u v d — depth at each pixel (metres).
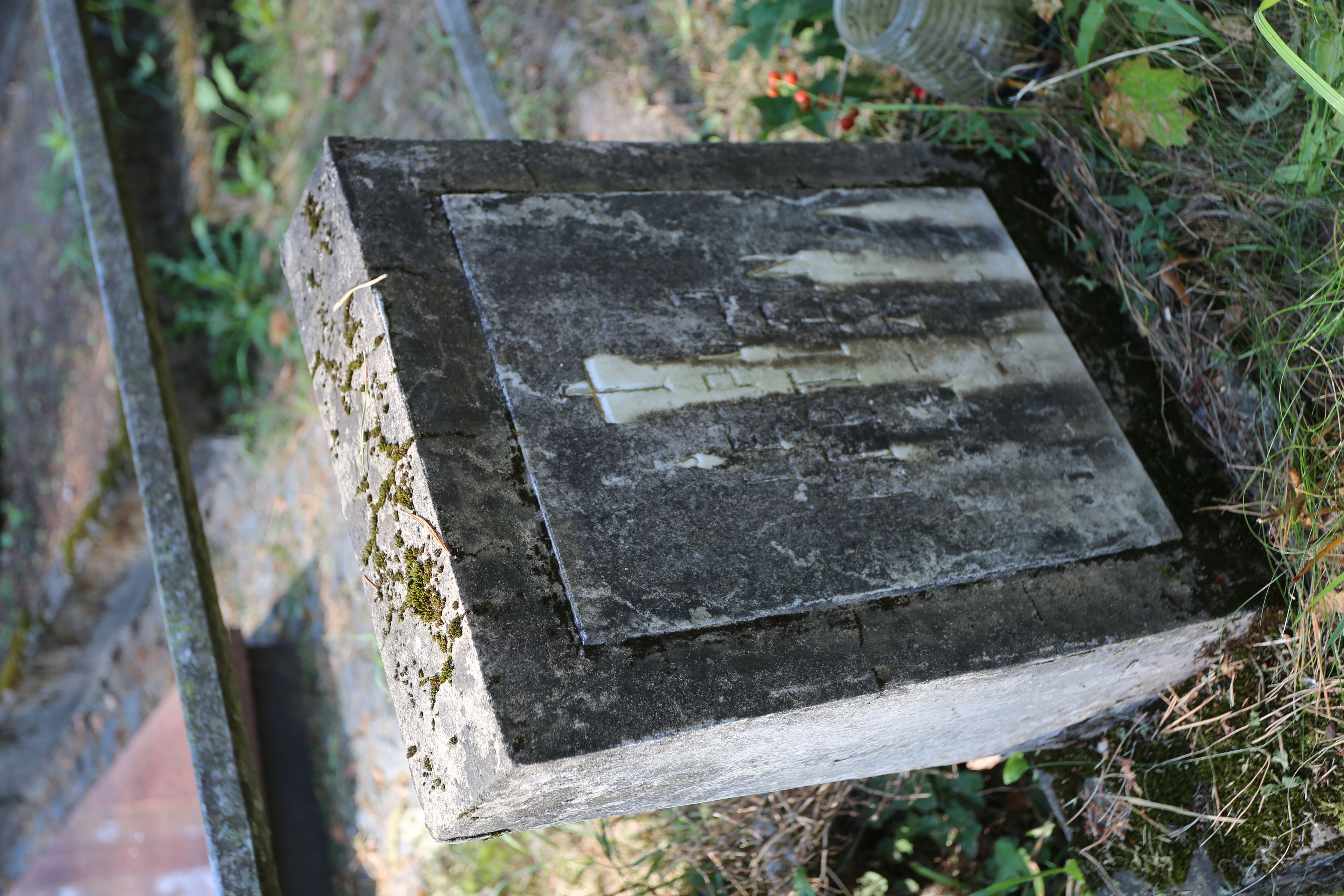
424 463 1.43
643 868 2.52
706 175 1.94
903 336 1.88
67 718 5.24
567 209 1.78
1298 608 1.87
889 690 1.52
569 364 1.60
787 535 1.58
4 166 6.88
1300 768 1.81
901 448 1.74
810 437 1.68
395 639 1.50
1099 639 1.70
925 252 2.02
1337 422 1.80
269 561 4.32
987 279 2.04
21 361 5.86
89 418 4.95
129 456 4.42
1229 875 1.83
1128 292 2.12
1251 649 1.94
